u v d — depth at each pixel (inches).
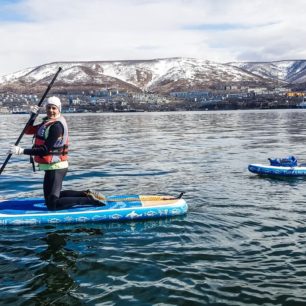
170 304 201.9
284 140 1059.9
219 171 580.1
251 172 561.3
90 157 776.3
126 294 211.8
